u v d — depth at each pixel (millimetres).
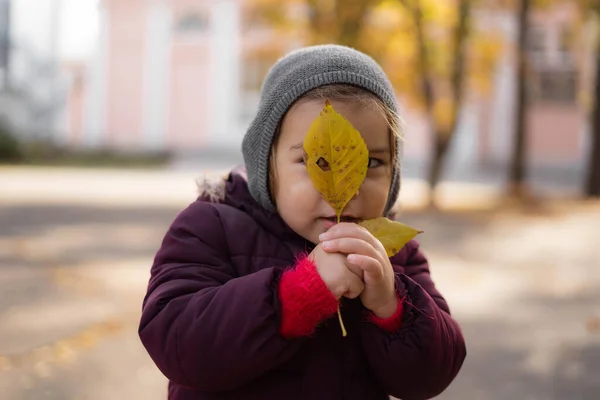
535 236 10781
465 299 6016
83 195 15898
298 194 1461
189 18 32781
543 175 29297
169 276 1519
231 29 32344
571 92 29266
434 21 15828
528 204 16406
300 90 1477
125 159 31469
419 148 29609
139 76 33250
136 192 17219
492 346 4547
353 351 1560
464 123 29609
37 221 11016
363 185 1449
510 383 3811
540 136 29609
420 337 1472
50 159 30109
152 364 3961
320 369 1524
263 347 1360
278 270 1423
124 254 7961
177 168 28984
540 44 28750
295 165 1476
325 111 1302
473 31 16047
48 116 33344
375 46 15680
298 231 1518
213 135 32875
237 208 1651
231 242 1579
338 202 1318
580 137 29328
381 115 1475
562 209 15500
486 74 17516
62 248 8328
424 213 13891
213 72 32688
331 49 1554
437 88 16000
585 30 21266
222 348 1373
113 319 4906
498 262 8109
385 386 1577
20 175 21750
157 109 33188
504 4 17906
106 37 33344
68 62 34656
